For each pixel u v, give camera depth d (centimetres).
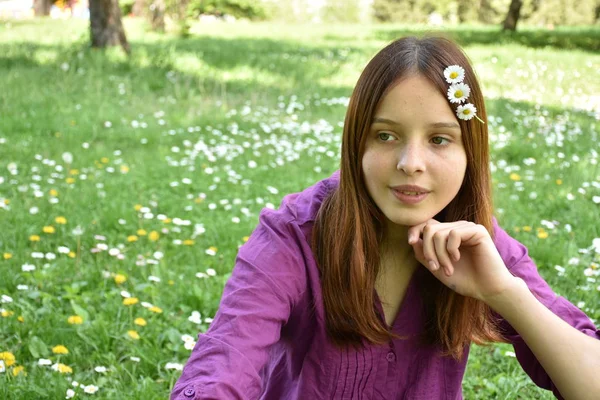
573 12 4006
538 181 633
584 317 162
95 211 515
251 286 146
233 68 1311
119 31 1347
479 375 309
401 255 160
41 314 345
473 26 2659
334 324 153
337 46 1859
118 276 374
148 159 685
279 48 1772
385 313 161
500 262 146
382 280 160
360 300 151
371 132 145
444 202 146
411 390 162
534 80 1338
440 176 143
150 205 539
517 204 561
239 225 497
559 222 533
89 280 389
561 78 1362
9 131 765
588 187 605
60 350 298
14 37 1762
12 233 457
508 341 170
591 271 389
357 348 156
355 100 147
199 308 366
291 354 163
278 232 154
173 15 2172
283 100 1047
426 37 149
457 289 148
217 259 438
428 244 145
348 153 150
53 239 456
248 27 2591
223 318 142
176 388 133
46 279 385
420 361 163
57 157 665
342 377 158
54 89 1003
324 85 1211
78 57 1234
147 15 2345
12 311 341
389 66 143
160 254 413
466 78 146
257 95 1059
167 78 1160
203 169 653
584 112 1032
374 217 155
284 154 714
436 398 164
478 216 155
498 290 145
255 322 141
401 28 2581
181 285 380
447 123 142
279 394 171
